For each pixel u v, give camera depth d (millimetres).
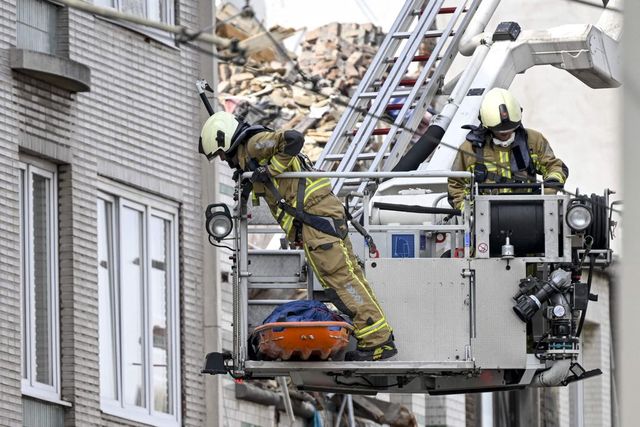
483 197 42656
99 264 57688
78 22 57031
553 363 43781
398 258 42562
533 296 42188
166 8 61844
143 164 59938
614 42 53938
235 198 42531
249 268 43594
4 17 53562
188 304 62062
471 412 81812
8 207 52719
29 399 53625
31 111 54188
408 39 54031
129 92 59406
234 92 81375
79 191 56312
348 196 44625
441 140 49969
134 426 58656
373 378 45062
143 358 59625
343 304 41750
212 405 62781
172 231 61594
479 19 53875
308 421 68688
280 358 42094
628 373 31359
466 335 42375
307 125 79438
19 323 52750
